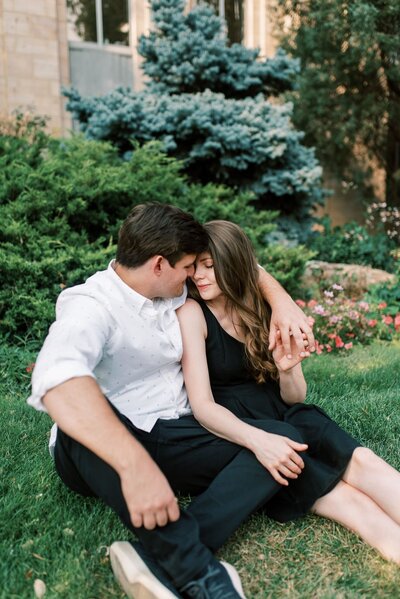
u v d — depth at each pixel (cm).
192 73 699
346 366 393
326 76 962
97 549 169
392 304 582
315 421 193
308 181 689
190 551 144
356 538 179
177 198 545
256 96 712
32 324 385
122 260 176
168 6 718
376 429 262
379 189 1151
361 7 870
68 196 436
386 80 1002
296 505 183
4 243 398
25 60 868
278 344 196
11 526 178
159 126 641
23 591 152
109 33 989
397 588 157
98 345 163
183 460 180
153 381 190
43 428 258
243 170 702
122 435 141
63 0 907
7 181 444
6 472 212
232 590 142
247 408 200
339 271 648
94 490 157
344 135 1004
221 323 205
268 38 1065
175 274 177
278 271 534
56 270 393
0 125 628
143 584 141
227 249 196
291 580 162
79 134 577
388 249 803
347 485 183
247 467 170
